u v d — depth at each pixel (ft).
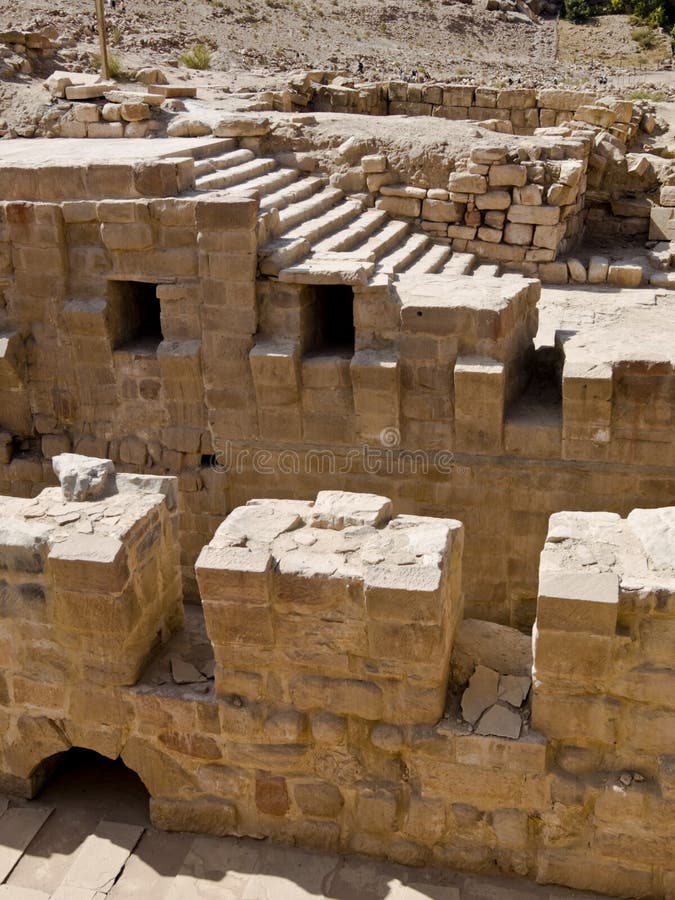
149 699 20.57
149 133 57.26
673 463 35.14
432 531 19.43
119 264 37.81
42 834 21.52
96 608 19.77
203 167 46.93
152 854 20.90
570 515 19.65
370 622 18.38
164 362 38.19
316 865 20.42
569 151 53.52
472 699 19.62
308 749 20.17
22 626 20.62
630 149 69.46
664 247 55.42
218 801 21.15
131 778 23.27
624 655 17.66
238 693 20.04
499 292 36.19
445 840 20.07
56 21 89.30
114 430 40.96
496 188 50.60
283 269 36.24
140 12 105.70
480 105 73.10
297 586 18.53
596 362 33.91
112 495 21.52
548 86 96.94
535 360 40.04
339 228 46.85
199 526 41.47
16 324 39.88
